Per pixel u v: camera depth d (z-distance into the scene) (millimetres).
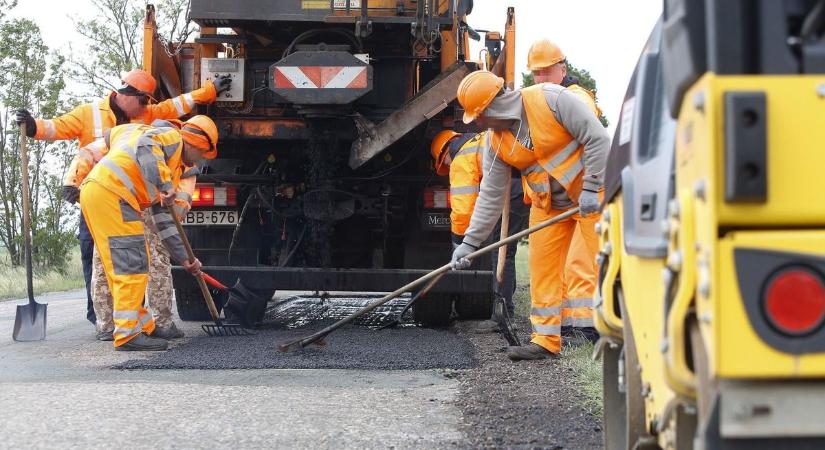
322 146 7465
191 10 7488
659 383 2242
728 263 1645
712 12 1737
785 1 1782
